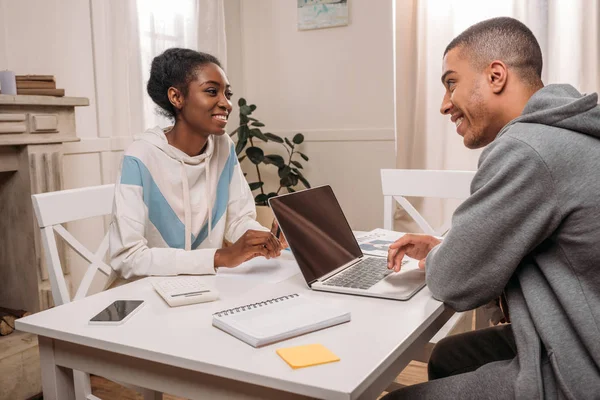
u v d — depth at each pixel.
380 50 3.66
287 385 0.72
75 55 2.91
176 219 1.60
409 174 2.13
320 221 1.41
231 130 4.12
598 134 0.92
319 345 0.83
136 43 3.18
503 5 3.30
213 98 1.55
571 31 3.15
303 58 3.94
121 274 1.43
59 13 2.82
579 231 0.89
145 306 1.08
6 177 2.47
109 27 3.08
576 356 0.85
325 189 1.54
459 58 1.14
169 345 0.86
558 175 0.89
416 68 3.46
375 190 3.79
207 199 1.67
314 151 3.97
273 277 1.29
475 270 0.96
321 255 1.30
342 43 3.78
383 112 3.70
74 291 2.95
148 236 1.58
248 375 0.75
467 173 2.03
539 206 0.91
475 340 1.34
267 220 3.58
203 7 3.58
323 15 3.81
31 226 2.42
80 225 2.98
